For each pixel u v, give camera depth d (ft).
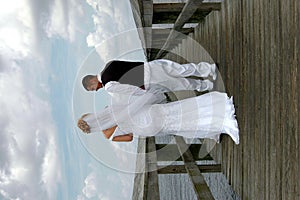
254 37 10.68
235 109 12.32
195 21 19.22
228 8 13.61
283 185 8.84
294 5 8.16
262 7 10.02
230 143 12.90
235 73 12.42
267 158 9.77
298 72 8.03
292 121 8.35
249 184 11.09
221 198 17.97
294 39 8.18
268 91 9.66
